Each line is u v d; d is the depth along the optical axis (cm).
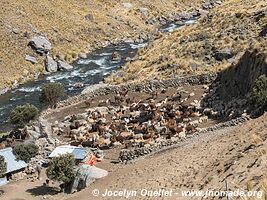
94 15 14662
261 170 2583
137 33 14500
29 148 5794
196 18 16162
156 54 9819
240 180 2619
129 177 4353
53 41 12556
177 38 10269
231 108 6234
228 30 9338
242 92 6531
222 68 8044
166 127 6147
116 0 16238
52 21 13362
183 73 8400
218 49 8806
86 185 4762
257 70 6303
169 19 16050
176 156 4431
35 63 11325
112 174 4847
